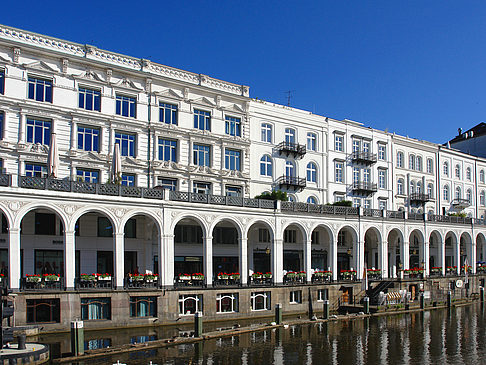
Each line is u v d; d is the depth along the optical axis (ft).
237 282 113.19
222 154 132.46
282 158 146.61
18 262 85.92
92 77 113.50
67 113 108.78
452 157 205.67
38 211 100.37
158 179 120.67
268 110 145.07
